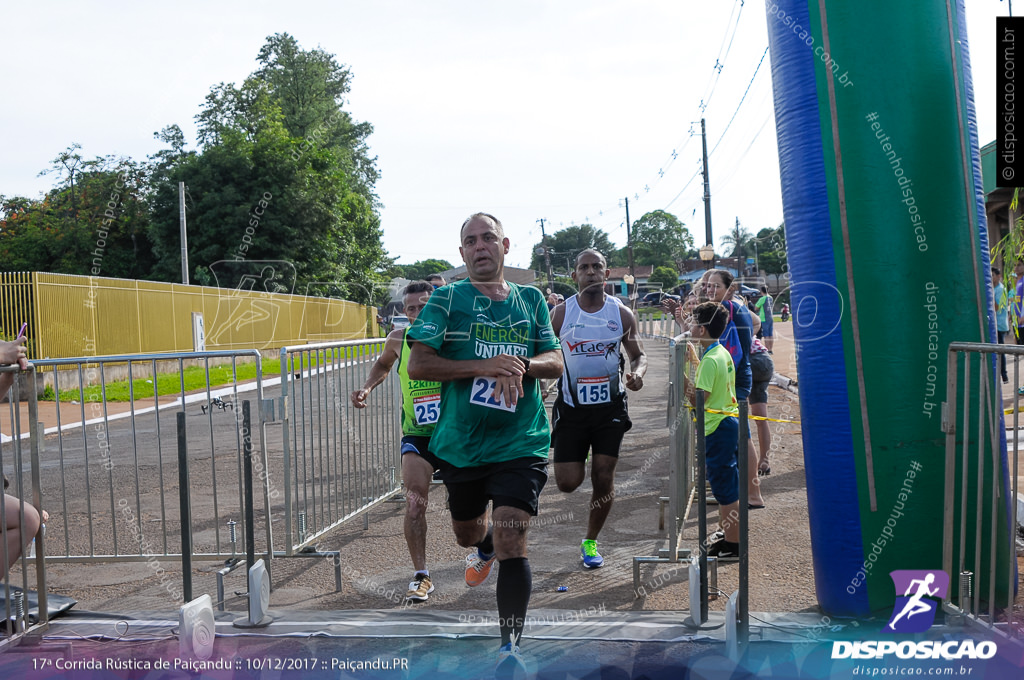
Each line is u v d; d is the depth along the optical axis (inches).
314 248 1170.0
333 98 1689.2
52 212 1197.7
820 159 138.9
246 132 1242.6
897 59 136.3
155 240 1155.9
